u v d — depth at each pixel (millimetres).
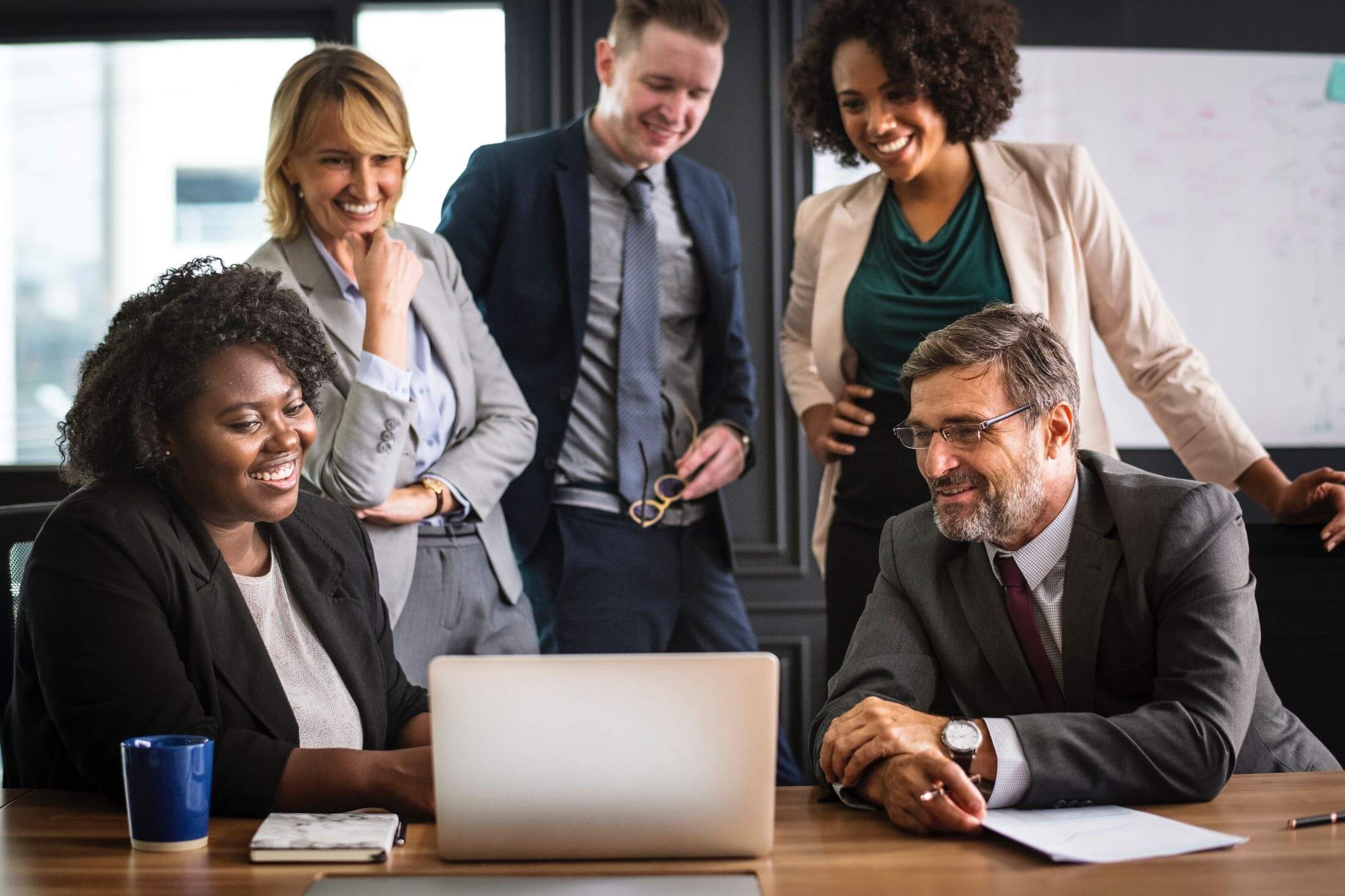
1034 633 1609
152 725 1361
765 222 3654
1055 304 2518
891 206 2643
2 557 1708
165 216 3742
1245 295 3684
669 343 2953
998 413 1540
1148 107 3648
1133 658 1557
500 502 2789
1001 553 1622
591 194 2881
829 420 2723
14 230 3730
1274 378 3697
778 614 3672
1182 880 1101
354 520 1777
